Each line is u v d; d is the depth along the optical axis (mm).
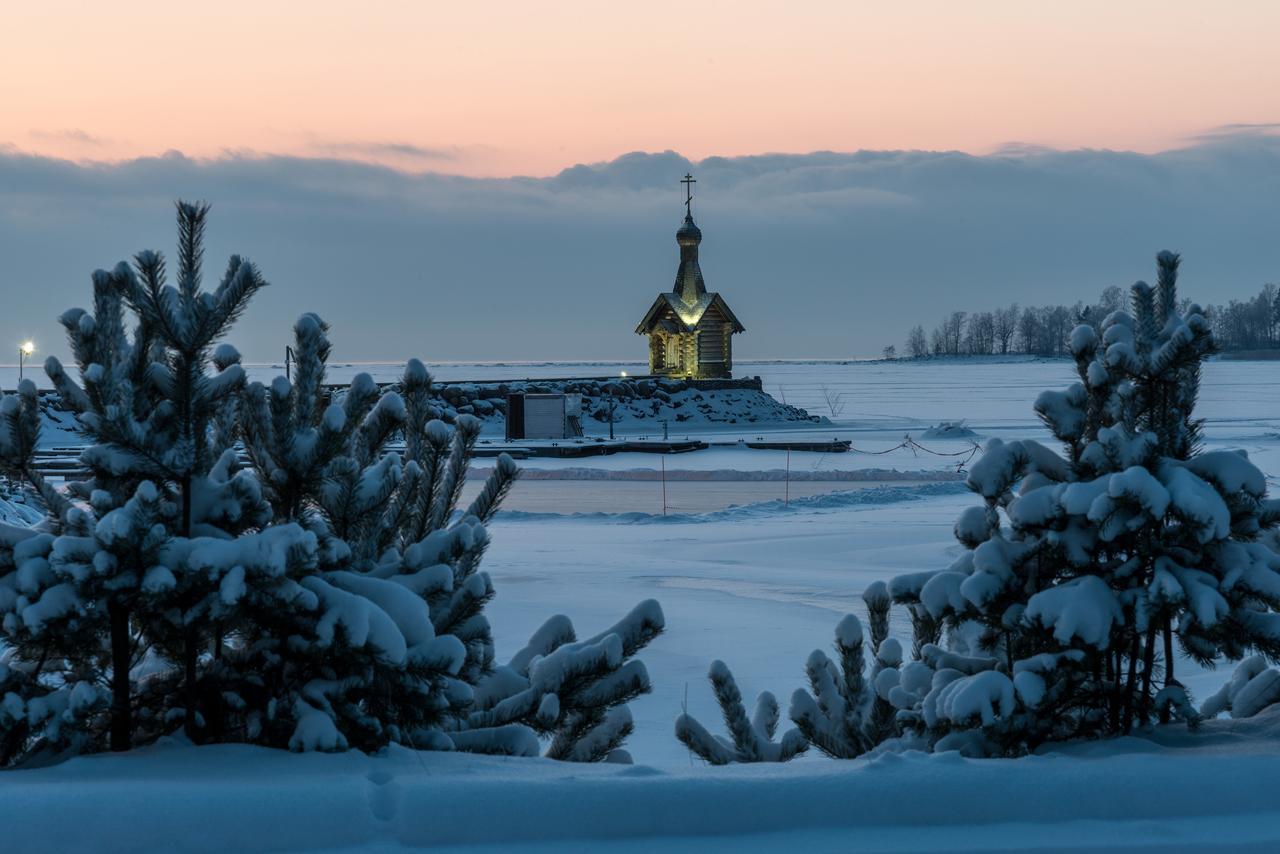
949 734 7855
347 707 7297
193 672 7363
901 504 42906
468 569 8562
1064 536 8117
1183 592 7648
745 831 6059
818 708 8961
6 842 5551
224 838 5695
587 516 40000
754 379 116812
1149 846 5805
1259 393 164875
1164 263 8930
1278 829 6020
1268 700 8539
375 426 8484
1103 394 8633
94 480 7773
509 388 98812
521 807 5922
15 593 7004
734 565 28594
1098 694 8164
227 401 8273
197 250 7746
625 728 8742
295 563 6926
